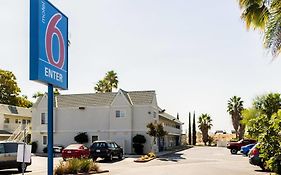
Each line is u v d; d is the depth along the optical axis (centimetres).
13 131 5491
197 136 10900
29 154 1234
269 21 1299
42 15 1059
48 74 1094
